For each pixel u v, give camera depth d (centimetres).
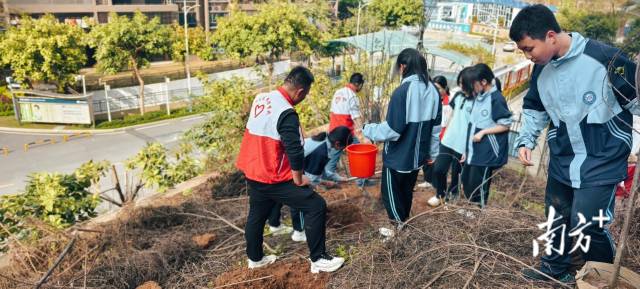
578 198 270
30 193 482
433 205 480
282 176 320
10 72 2705
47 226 391
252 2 4650
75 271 359
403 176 371
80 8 3919
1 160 1822
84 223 447
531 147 310
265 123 311
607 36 614
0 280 349
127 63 2602
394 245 350
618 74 247
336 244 384
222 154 671
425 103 355
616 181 260
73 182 511
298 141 305
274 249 384
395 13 3212
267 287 325
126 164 591
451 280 302
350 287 319
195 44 3203
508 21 2806
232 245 390
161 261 362
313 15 3462
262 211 336
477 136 413
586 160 267
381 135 356
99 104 2633
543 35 249
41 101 2292
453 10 3175
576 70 255
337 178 524
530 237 353
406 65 359
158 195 535
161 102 2850
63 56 2422
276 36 2752
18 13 3478
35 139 2123
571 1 898
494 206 416
